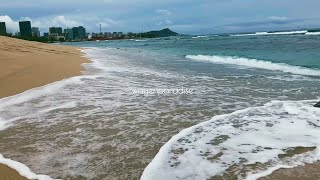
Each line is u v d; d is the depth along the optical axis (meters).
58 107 8.43
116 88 11.20
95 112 7.98
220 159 5.16
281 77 13.97
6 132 6.51
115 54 32.94
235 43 52.50
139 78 13.75
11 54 20.47
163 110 8.20
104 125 6.92
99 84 11.89
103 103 8.91
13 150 5.57
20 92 9.97
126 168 4.84
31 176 4.59
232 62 22.14
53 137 6.20
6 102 8.83
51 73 13.71
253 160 5.08
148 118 7.47
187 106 8.64
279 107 8.31
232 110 8.22
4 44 25.80
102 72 15.34
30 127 6.80
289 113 7.69
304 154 5.24
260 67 18.47
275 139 5.97
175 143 5.86
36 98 9.35
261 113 7.79
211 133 6.40
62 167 4.89
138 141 5.97
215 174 4.64
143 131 6.54
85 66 17.72
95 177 4.57
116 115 7.71
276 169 4.73
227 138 6.10
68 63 18.22
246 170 4.74
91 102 9.02
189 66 19.62
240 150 5.50
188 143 5.86
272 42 45.00
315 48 28.28
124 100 9.33
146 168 4.83
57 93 10.09
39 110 8.13
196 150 5.53
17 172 4.71
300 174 4.55
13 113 7.85
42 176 4.59
